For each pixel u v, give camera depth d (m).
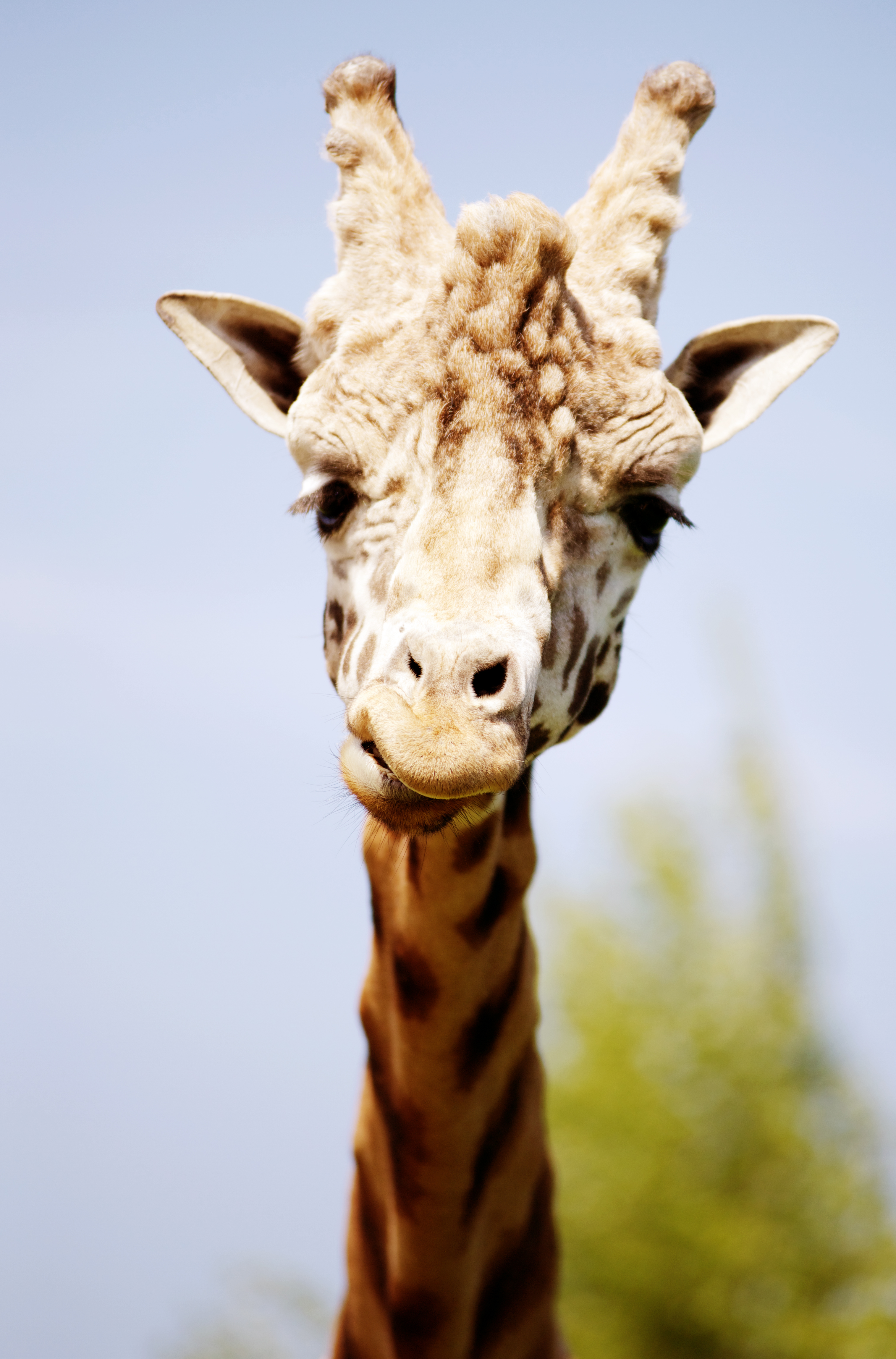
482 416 10.24
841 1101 44.25
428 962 11.34
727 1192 43.12
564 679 11.17
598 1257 42.53
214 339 12.90
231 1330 37.50
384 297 11.38
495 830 10.98
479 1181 11.82
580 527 11.02
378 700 9.20
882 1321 40.78
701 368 13.38
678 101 12.35
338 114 12.19
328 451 10.98
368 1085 12.55
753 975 44.69
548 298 10.54
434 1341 11.90
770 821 45.22
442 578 9.72
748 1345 41.19
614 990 45.41
